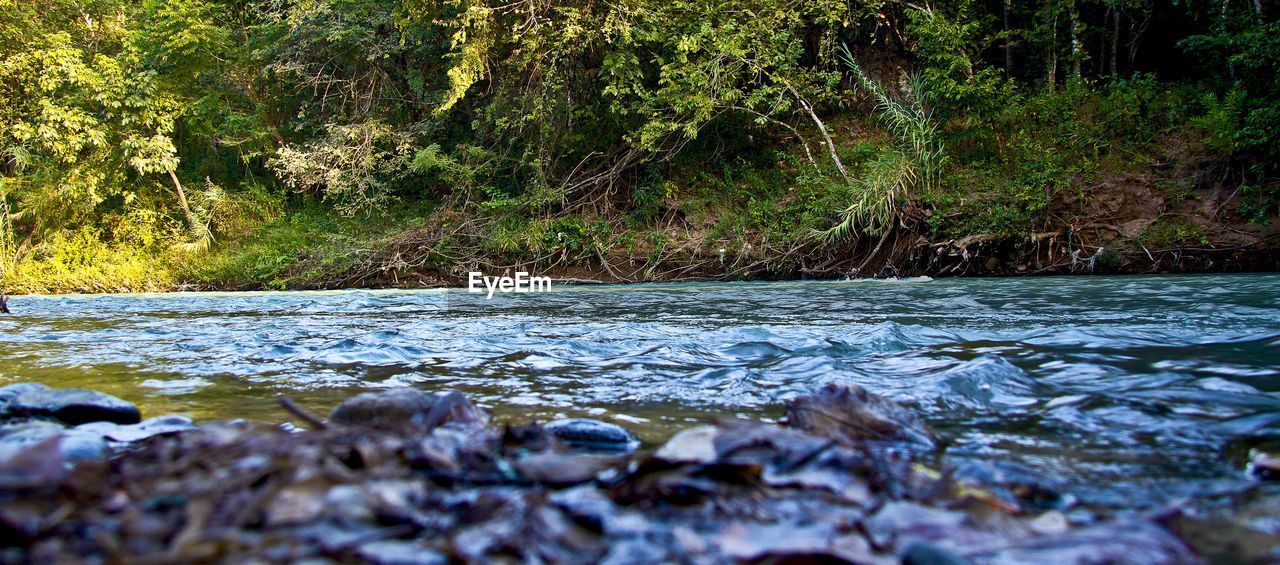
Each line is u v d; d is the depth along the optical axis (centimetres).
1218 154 1241
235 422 165
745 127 1489
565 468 143
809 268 1252
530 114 1396
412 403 185
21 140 1606
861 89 1598
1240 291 662
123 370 331
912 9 1502
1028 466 165
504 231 1399
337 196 1630
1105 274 1113
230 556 97
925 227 1227
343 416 177
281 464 126
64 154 1507
